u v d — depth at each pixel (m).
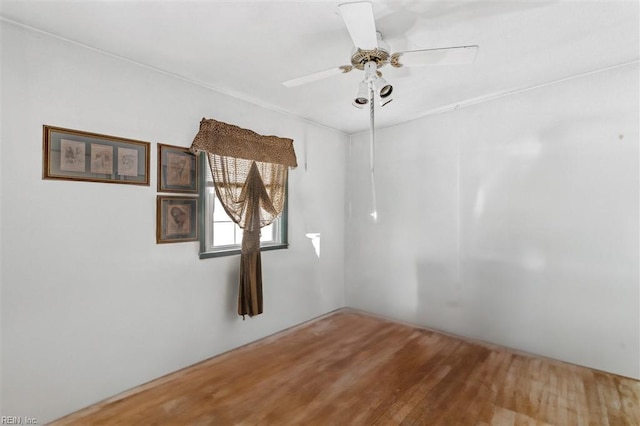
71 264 2.02
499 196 3.00
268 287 3.29
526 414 1.90
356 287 4.20
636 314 2.35
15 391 1.83
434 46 2.13
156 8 1.71
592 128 2.52
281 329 3.42
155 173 2.42
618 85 2.41
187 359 2.60
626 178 2.38
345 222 4.30
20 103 1.84
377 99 3.05
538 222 2.79
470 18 1.83
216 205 2.92
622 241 2.40
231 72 2.50
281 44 2.09
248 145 2.99
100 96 2.14
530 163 2.82
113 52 2.18
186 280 2.61
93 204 2.11
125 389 2.24
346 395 2.10
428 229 3.52
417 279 3.61
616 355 2.42
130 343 2.28
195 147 2.59
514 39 2.04
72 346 2.02
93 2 1.65
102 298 2.15
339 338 3.08
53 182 1.95
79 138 2.05
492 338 3.06
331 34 1.98
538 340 2.79
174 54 2.21
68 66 2.01
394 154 3.82
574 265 2.61
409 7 1.72
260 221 3.10
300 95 2.95
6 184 1.79
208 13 1.76
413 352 2.76
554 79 2.65
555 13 1.78
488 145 3.06
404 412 1.92
